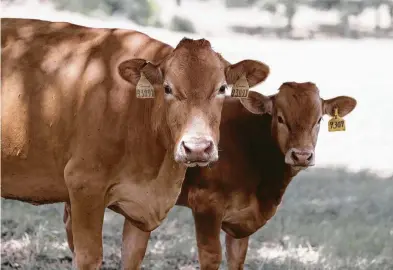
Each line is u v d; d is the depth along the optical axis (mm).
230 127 7191
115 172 5898
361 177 13750
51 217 9570
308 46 35312
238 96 5965
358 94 24125
